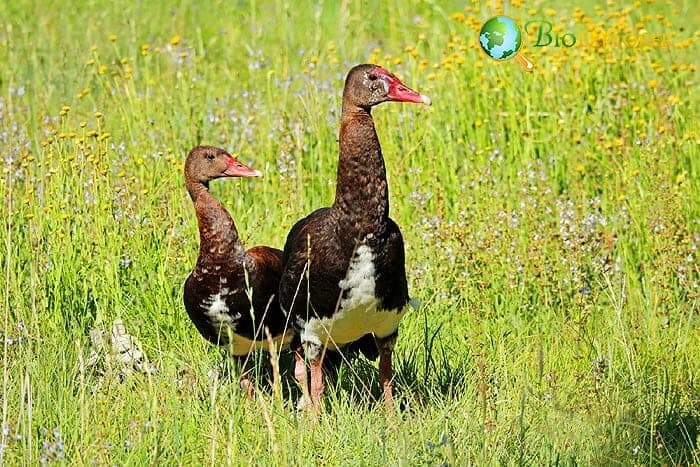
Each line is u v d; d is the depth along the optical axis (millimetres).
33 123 16406
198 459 9711
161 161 14422
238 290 11141
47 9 21953
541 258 12875
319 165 15391
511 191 14383
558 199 14039
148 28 21703
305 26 21922
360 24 21000
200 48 19203
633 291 12789
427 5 22188
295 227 11117
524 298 12836
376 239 10258
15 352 10812
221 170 11211
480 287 12984
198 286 11219
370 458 9594
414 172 14867
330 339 10703
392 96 10266
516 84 16359
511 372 11250
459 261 13164
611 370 10617
